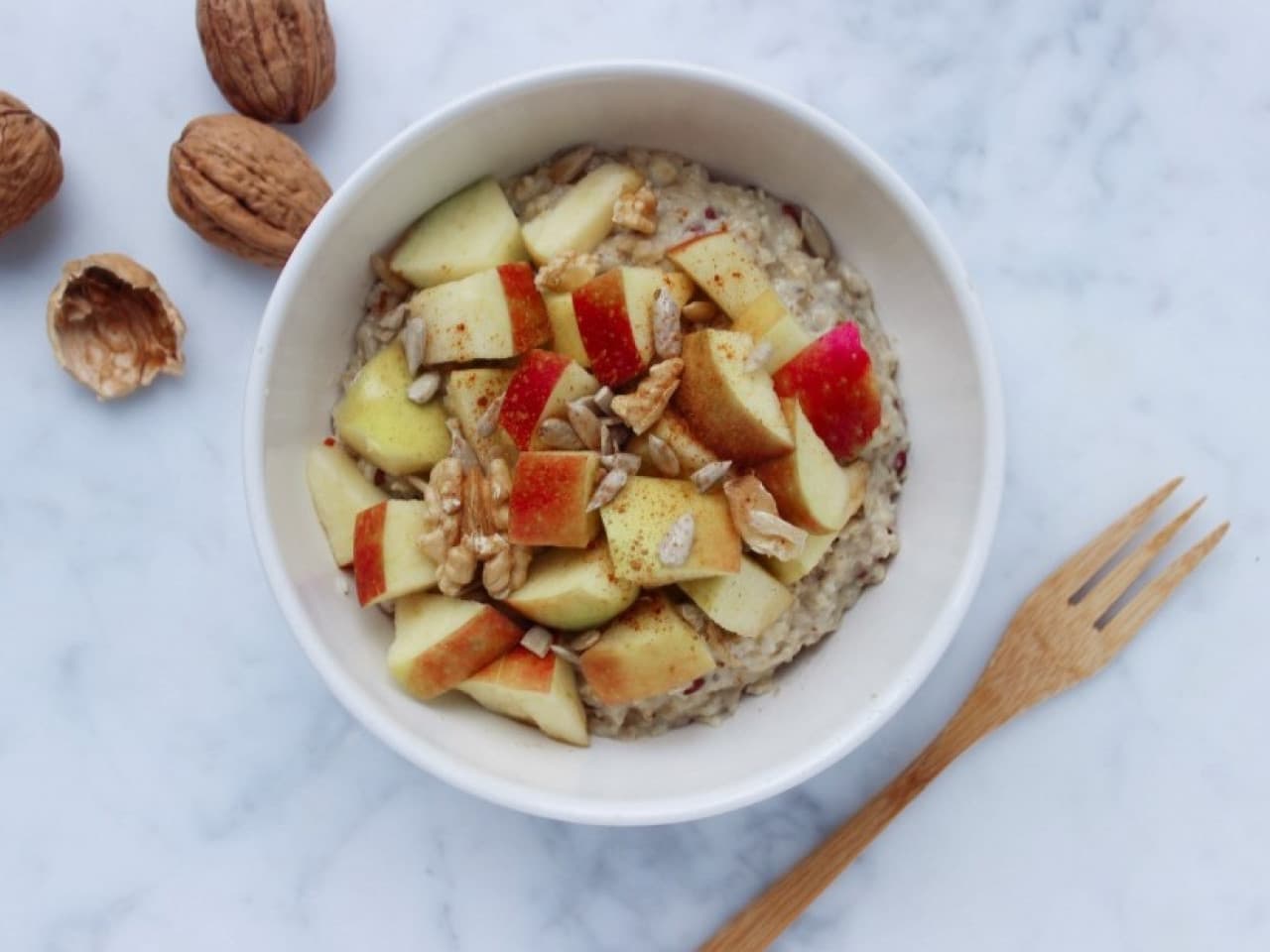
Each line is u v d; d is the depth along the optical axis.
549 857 0.31
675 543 0.24
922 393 0.26
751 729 0.26
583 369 0.25
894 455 0.26
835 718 0.26
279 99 0.28
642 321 0.24
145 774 0.30
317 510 0.26
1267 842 0.30
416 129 0.24
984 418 0.25
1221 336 0.30
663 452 0.24
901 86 0.30
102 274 0.29
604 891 0.31
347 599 0.26
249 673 0.30
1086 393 0.30
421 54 0.30
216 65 0.28
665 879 0.30
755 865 0.30
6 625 0.30
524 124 0.26
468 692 0.26
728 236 0.25
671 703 0.26
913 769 0.30
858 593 0.27
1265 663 0.30
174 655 0.30
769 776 0.25
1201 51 0.30
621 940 0.31
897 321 0.27
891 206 0.25
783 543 0.24
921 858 0.31
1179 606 0.30
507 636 0.25
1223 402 0.30
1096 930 0.31
